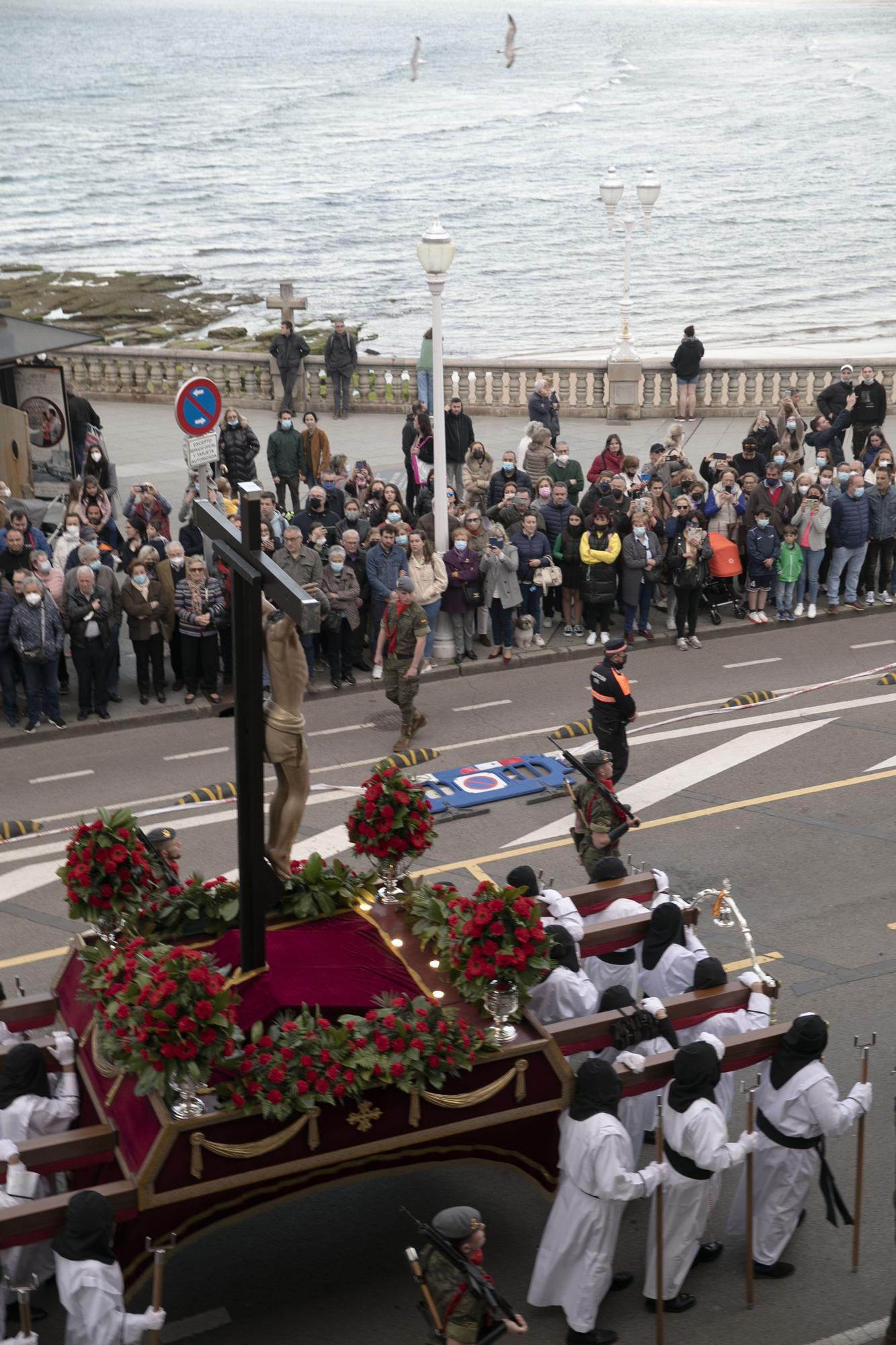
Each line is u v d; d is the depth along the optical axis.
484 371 29.19
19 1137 7.75
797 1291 8.05
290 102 145.50
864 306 61.91
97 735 15.79
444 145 116.06
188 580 16.00
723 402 29.03
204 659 16.22
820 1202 8.75
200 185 102.38
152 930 8.52
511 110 134.62
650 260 74.62
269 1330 7.70
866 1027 10.38
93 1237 6.75
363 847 9.01
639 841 13.32
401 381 29.66
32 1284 6.94
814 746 15.40
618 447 21.16
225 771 14.82
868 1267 8.23
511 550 17.17
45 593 15.31
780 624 19.20
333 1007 7.91
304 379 29.34
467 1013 7.90
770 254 74.94
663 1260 7.71
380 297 68.12
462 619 17.52
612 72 163.75
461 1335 6.57
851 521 18.84
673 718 16.22
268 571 7.20
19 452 20.91
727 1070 8.02
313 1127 7.24
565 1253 7.55
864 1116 8.34
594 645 18.09
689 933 9.82
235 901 8.67
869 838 13.33
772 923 11.82
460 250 78.81
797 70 157.50
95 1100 7.66
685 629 18.27
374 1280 8.10
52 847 13.27
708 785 14.51
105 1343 6.77
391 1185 8.98
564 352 54.12
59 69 175.25
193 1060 6.98
